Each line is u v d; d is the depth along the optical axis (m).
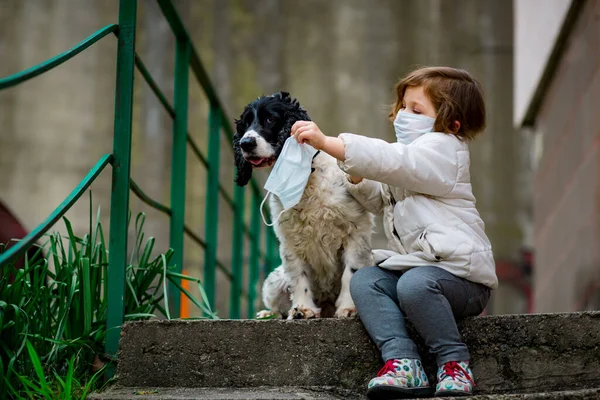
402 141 3.71
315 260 4.29
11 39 20.55
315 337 3.42
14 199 19.92
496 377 3.36
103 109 20.55
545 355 3.36
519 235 20.06
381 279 3.46
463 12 20.73
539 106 10.68
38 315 3.74
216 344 3.45
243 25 21.12
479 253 3.40
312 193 4.09
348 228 4.14
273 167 3.84
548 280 10.13
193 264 19.94
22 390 3.43
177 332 3.47
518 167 20.25
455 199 3.52
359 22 20.92
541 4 9.63
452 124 3.64
